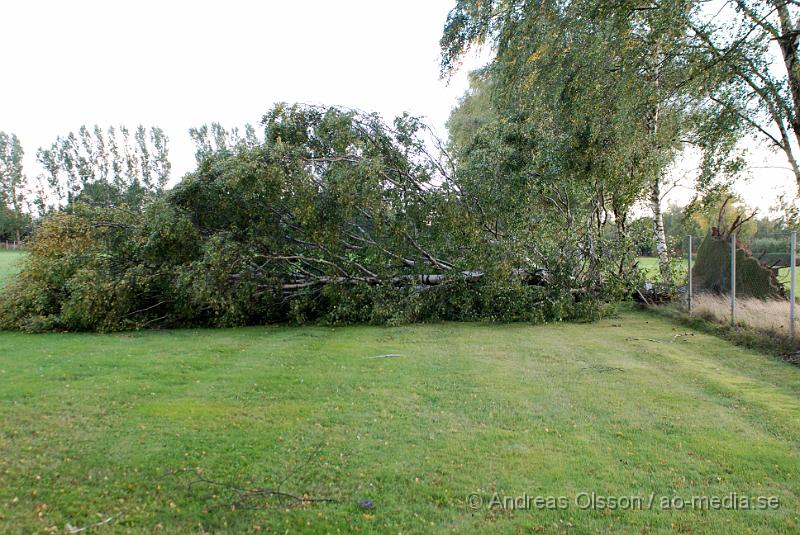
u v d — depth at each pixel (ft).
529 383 20.77
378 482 12.17
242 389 19.65
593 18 30.27
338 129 37.01
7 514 10.53
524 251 38.55
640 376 21.98
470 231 38.78
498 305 38.83
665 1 26.27
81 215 38.01
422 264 40.32
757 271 36.22
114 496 11.37
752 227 45.42
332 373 22.20
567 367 23.63
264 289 37.88
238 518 10.60
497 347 28.37
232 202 36.37
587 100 31.76
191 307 36.32
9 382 20.34
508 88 39.68
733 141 35.55
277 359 25.05
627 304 46.93
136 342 29.99
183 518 10.57
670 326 35.96
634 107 30.91
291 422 16.06
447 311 39.83
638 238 41.73
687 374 22.27
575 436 15.03
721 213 43.16
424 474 12.58
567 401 18.38
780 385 20.47
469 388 19.98
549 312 38.55
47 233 36.58
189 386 20.03
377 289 38.47
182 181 36.24
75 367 23.03
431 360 24.95
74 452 13.61
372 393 19.22
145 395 18.76
